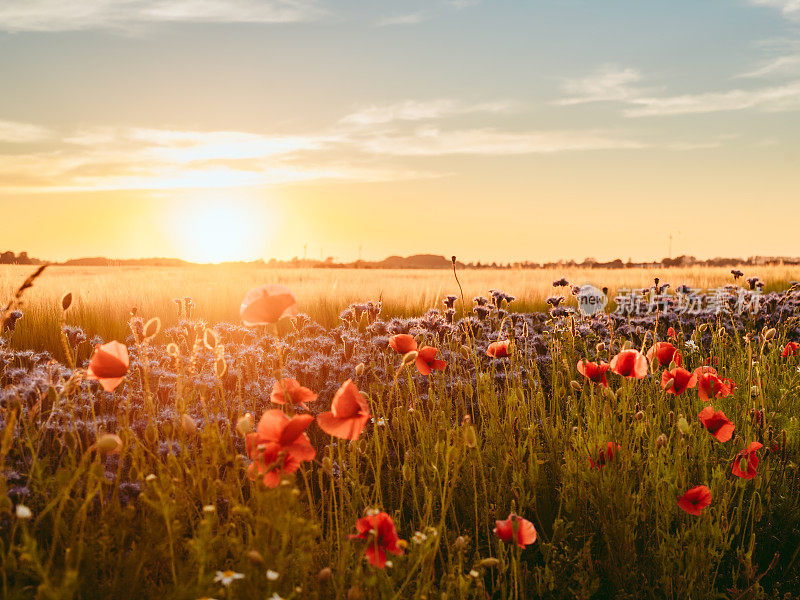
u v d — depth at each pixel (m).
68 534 2.09
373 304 5.77
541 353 6.04
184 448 2.45
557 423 3.74
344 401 2.04
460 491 3.25
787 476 3.54
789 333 6.95
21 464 2.65
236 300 11.34
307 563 2.04
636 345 6.21
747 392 4.03
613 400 3.14
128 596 1.92
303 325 6.45
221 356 2.55
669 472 2.89
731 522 2.89
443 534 2.65
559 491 3.27
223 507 2.70
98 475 1.94
